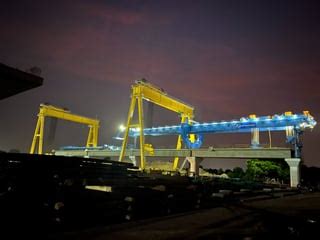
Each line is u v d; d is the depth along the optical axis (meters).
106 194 7.77
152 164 56.59
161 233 6.61
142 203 8.84
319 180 42.72
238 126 41.25
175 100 43.12
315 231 7.57
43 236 5.75
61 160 7.90
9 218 6.04
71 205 6.83
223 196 14.45
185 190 12.02
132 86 37.69
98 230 6.57
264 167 40.16
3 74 9.39
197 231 6.98
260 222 8.69
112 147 57.16
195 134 47.75
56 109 59.34
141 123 36.66
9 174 6.96
